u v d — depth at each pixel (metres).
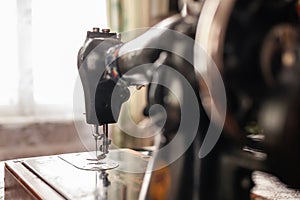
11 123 1.44
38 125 1.48
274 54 0.36
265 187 0.53
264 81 0.36
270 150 0.36
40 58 1.51
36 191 0.59
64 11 1.53
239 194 0.45
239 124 0.40
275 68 0.36
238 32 0.38
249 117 0.39
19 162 0.75
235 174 0.45
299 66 0.34
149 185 0.53
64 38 1.53
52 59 1.52
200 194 0.47
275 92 0.35
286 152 0.35
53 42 1.52
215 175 0.46
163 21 0.52
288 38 0.35
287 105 0.34
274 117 0.35
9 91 1.47
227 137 0.43
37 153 1.49
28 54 1.49
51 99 1.53
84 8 1.55
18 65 1.48
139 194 0.54
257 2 0.37
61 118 1.52
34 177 0.65
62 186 0.60
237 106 0.40
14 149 1.45
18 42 1.47
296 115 0.34
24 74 1.49
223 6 0.39
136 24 1.50
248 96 0.38
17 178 0.67
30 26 1.49
